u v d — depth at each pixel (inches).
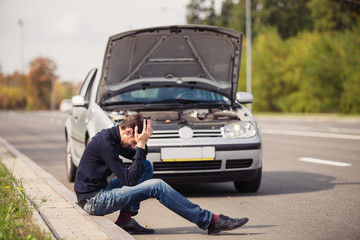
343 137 669.9
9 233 167.0
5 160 412.2
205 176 274.7
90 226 187.5
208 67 327.6
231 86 326.6
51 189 273.0
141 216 237.0
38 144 654.5
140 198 191.2
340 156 472.4
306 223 218.4
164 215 239.0
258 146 281.6
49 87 4097.0
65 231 179.2
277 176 359.6
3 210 200.5
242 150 276.7
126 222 201.2
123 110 302.8
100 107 300.2
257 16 2480.3
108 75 314.2
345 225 213.9
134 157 187.6
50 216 203.2
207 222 191.5
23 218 194.1
